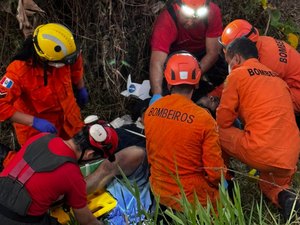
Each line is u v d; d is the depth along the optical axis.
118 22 4.27
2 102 3.11
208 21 4.12
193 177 2.99
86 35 4.21
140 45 4.43
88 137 2.66
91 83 4.32
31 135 3.38
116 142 2.74
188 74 3.00
